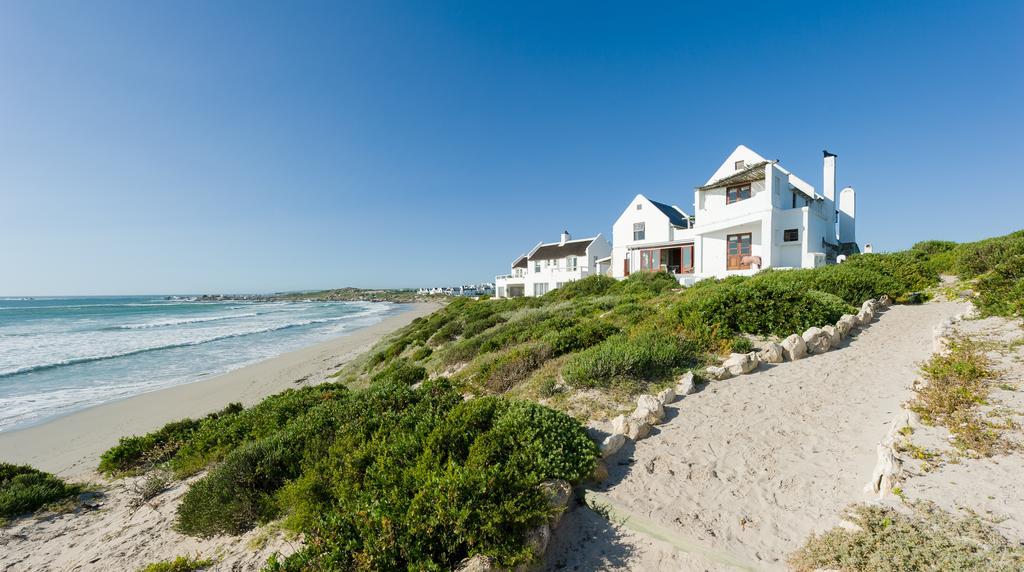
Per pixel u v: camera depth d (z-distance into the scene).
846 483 5.04
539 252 52.31
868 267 16.17
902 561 3.43
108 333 41.28
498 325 20.62
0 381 21.31
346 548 4.00
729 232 25.27
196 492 6.24
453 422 6.16
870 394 7.38
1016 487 4.12
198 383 20.70
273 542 5.18
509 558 3.87
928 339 9.70
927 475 4.52
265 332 43.59
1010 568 3.13
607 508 4.88
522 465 5.13
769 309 10.88
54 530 6.93
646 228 34.34
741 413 7.14
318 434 7.27
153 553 5.57
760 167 24.05
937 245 21.59
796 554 3.96
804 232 22.56
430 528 4.00
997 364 6.90
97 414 15.73
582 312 18.88
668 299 17.66
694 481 5.38
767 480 5.30
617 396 8.14
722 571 3.87
